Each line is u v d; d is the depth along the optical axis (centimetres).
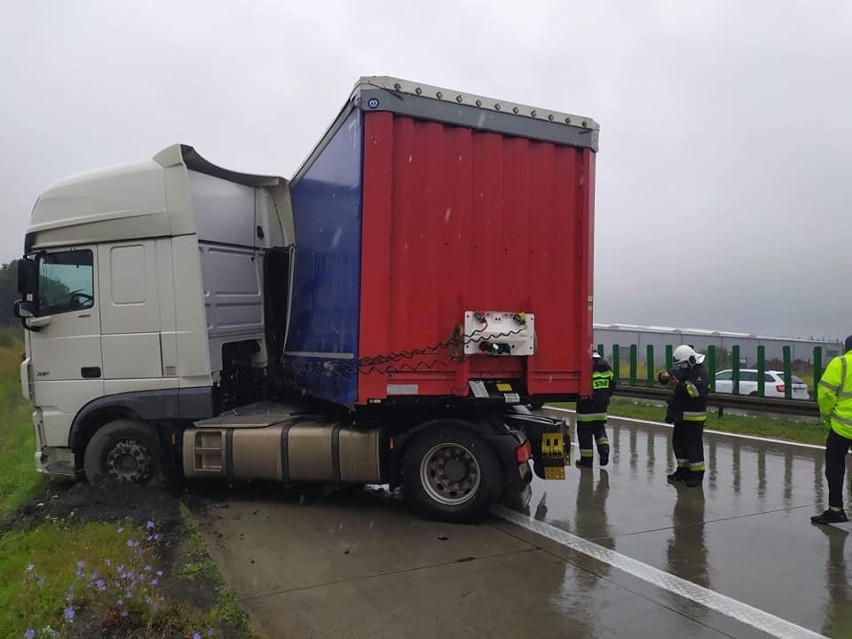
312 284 664
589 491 707
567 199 609
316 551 494
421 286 555
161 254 624
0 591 405
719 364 2023
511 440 563
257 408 674
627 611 394
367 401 547
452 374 562
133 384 631
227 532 538
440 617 382
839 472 584
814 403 1144
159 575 419
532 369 583
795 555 500
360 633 361
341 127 592
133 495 606
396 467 586
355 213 549
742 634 367
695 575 455
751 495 691
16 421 1517
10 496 704
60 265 654
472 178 571
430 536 534
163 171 626
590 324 612
